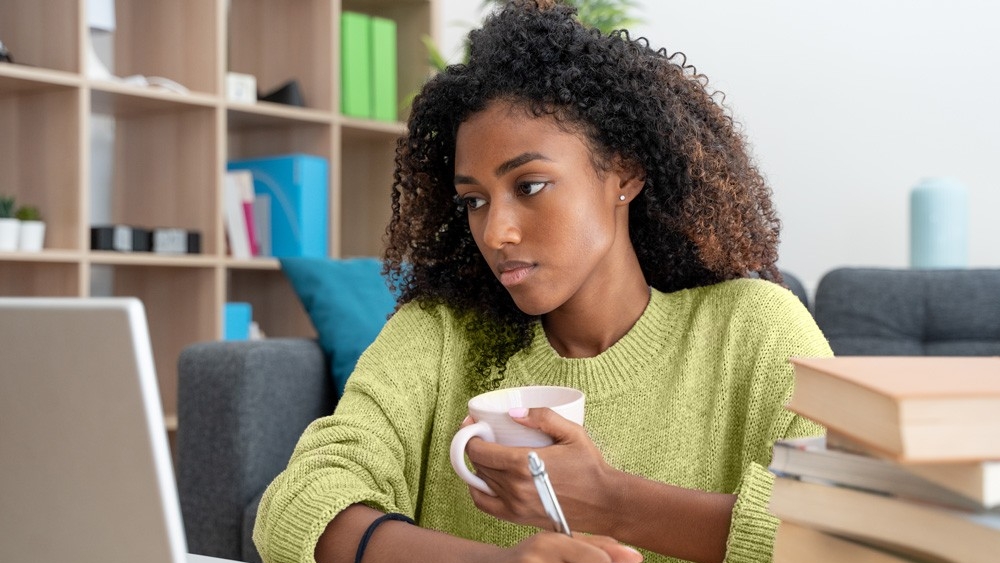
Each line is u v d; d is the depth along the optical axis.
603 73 0.91
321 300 1.94
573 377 1.02
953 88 3.03
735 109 3.35
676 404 1.00
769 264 1.14
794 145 3.26
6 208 2.55
